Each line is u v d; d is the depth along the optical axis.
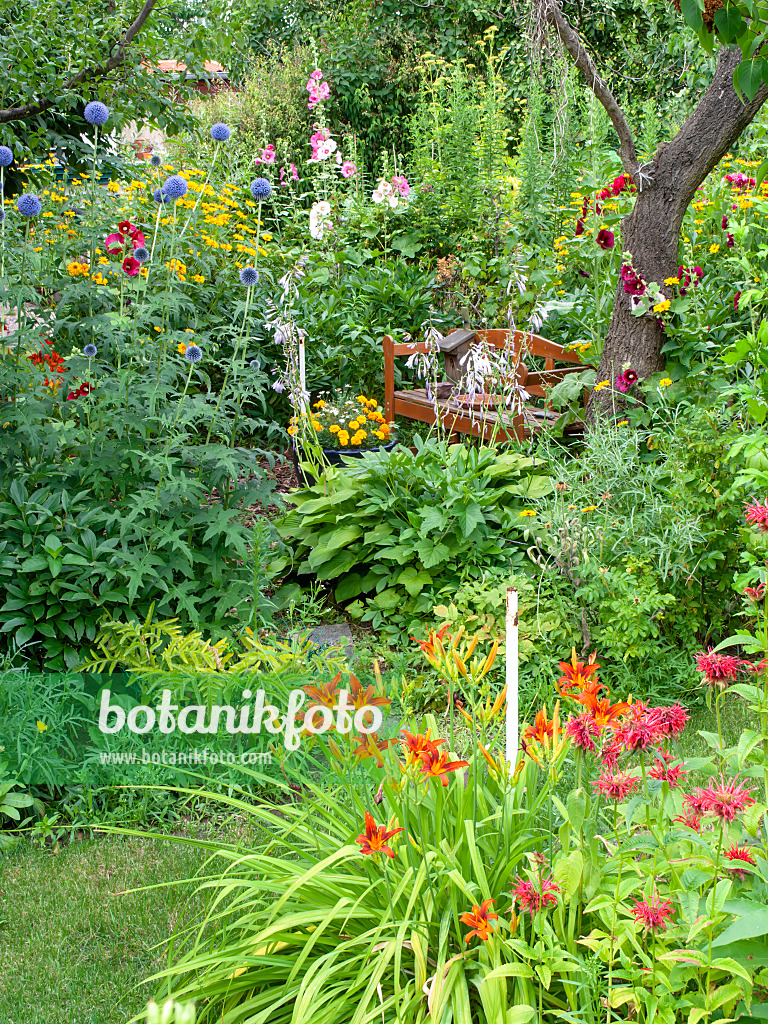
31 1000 2.56
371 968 2.04
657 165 5.36
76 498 3.92
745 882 1.98
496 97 11.59
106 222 4.82
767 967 1.83
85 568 3.86
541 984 1.91
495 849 2.33
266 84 14.19
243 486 4.38
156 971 2.65
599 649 4.32
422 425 7.13
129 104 5.81
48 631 3.74
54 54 5.35
